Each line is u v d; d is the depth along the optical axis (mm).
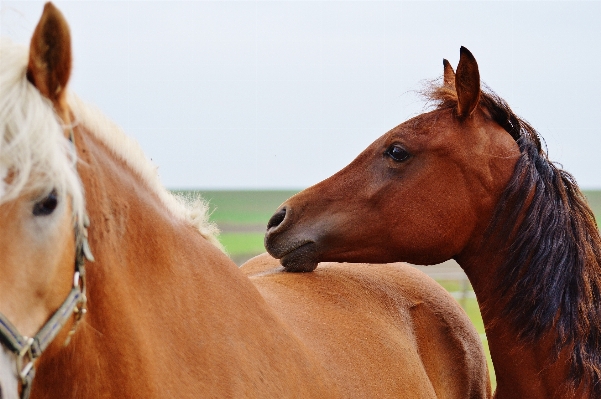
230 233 31016
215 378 2541
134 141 2621
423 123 3857
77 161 2109
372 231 3826
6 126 1837
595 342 3785
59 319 2002
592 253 3842
